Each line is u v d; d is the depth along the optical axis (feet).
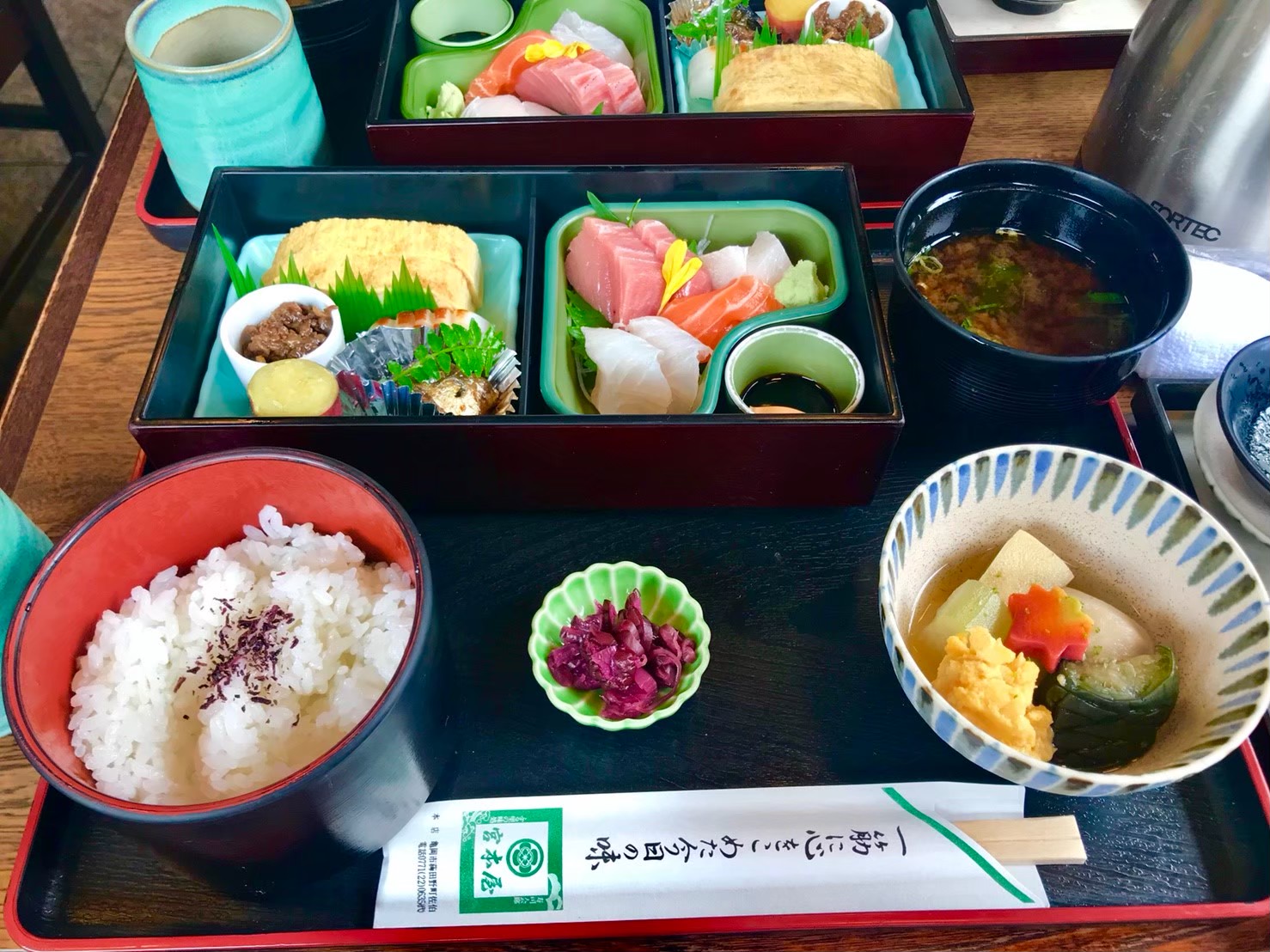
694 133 1.55
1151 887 1.02
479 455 1.21
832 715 1.13
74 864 1.04
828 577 1.25
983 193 1.40
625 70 1.72
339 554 1.11
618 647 1.09
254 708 1.02
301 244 1.46
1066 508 1.13
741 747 1.11
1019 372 1.20
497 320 1.49
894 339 1.38
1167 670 1.03
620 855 1.01
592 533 1.29
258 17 1.59
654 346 1.36
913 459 1.36
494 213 1.53
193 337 1.34
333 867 1.00
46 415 1.40
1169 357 1.38
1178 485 1.28
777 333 1.35
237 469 1.03
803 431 1.17
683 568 1.25
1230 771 1.09
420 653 0.89
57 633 0.97
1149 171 1.47
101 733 0.97
